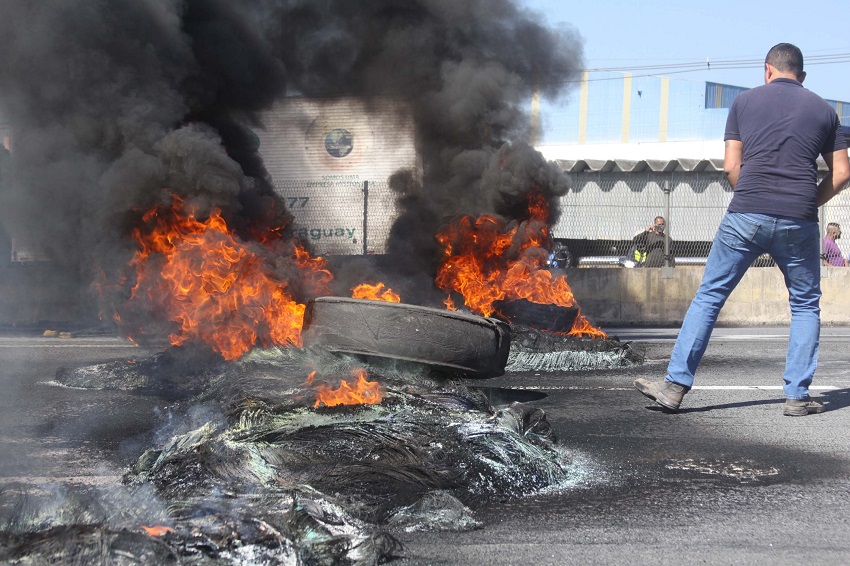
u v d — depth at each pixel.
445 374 5.21
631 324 13.42
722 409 5.36
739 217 4.92
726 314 13.23
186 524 2.69
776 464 3.96
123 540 2.47
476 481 3.42
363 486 3.27
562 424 4.92
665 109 44.25
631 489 3.55
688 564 2.69
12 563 2.38
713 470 3.86
